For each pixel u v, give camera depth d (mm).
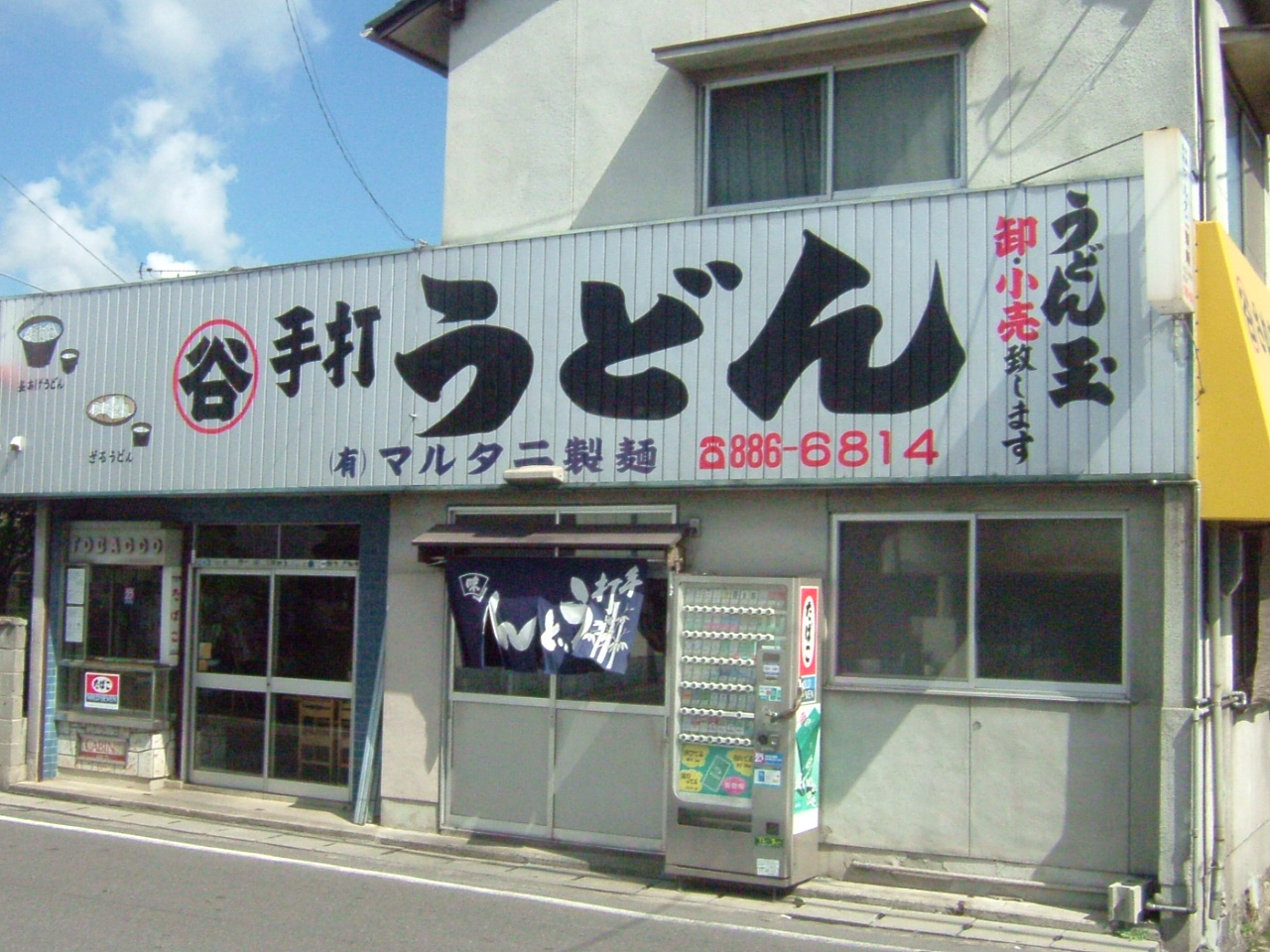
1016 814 8688
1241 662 9586
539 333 10438
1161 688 8344
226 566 12852
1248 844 9453
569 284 10344
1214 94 9164
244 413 11789
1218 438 8211
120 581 13359
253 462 11688
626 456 9969
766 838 8883
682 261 9891
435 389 10852
